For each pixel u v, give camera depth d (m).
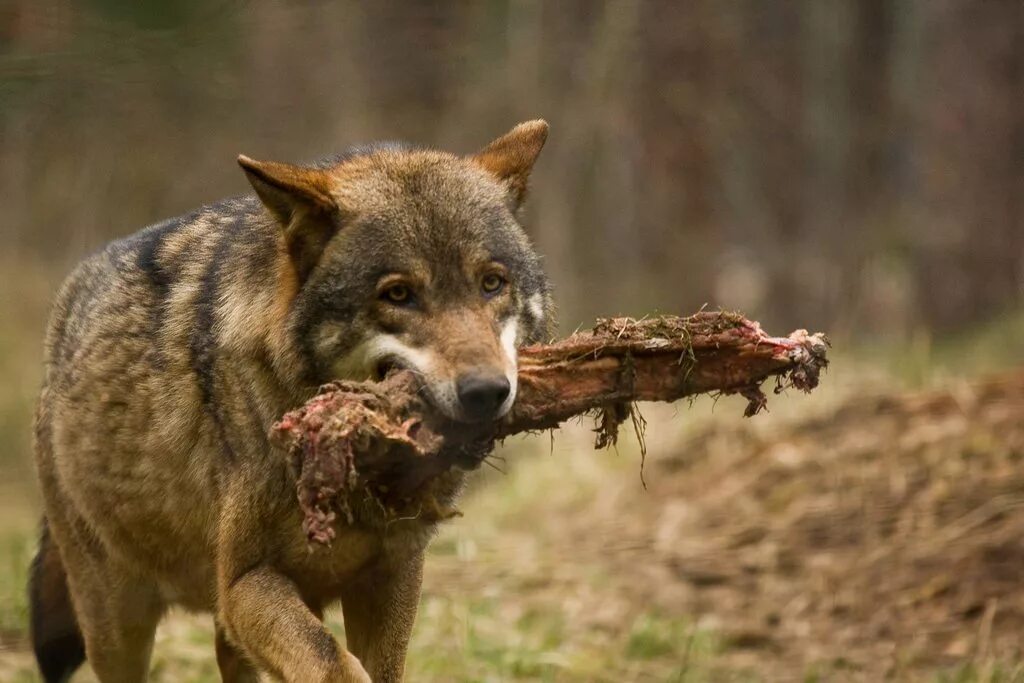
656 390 7.24
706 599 12.21
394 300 7.15
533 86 29.84
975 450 13.18
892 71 31.66
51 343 9.27
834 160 31.69
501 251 7.37
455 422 6.88
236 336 7.44
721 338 7.19
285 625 7.16
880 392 15.38
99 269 8.95
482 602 11.93
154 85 13.06
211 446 7.64
